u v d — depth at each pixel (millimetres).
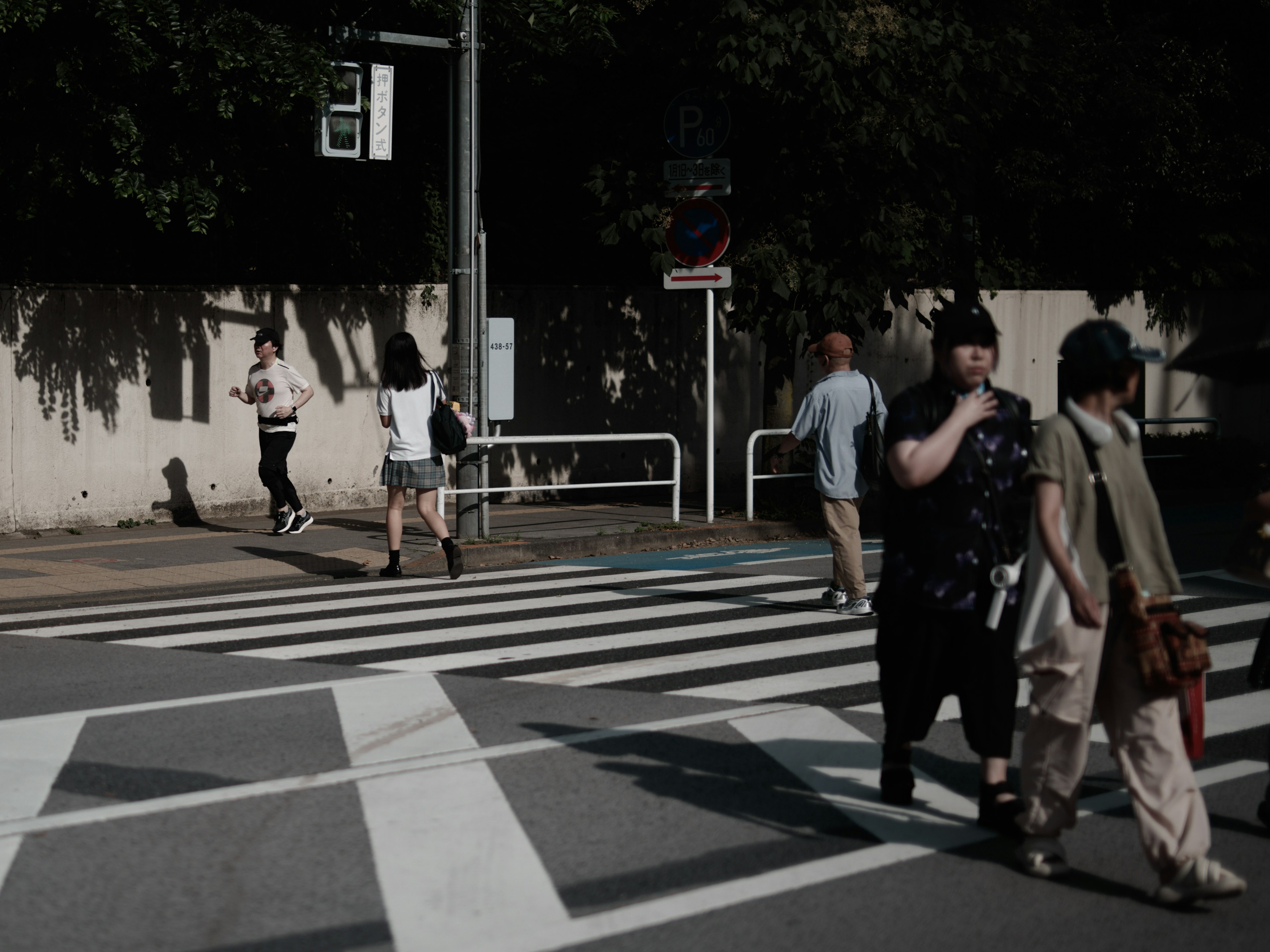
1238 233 24766
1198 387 25609
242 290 14703
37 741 6059
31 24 10641
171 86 12266
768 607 9758
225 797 5258
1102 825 5055
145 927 4035
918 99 13695
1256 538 5148
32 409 13305
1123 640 4285
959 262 15719
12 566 11492
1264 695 7137
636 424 17984
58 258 13797
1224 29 23453
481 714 6578
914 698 4930
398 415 10922
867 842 4812
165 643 8461
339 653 8086
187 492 14453
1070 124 21828
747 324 14930
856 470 9227
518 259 17375
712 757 5855
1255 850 4801
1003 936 4012
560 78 15539
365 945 3910
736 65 12922
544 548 12766
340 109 11906
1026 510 4828
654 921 4094
